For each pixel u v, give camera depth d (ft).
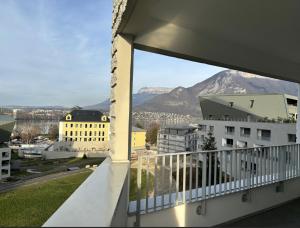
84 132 188.34
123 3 9.29
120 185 6.81
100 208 4.93
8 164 105.29
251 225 11.55
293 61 16.85
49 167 121.60
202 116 114.21
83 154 152.87
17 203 26.99
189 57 13.76
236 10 10.12
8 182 81.41
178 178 10.77
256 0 9.47
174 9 9.78
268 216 12.82
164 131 105.81
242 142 86.69
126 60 11.08
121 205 6.46
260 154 14.08
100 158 149.79
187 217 10.48
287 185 15.57
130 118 11.11
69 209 4.84
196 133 109.60
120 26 10.41
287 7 9.97
